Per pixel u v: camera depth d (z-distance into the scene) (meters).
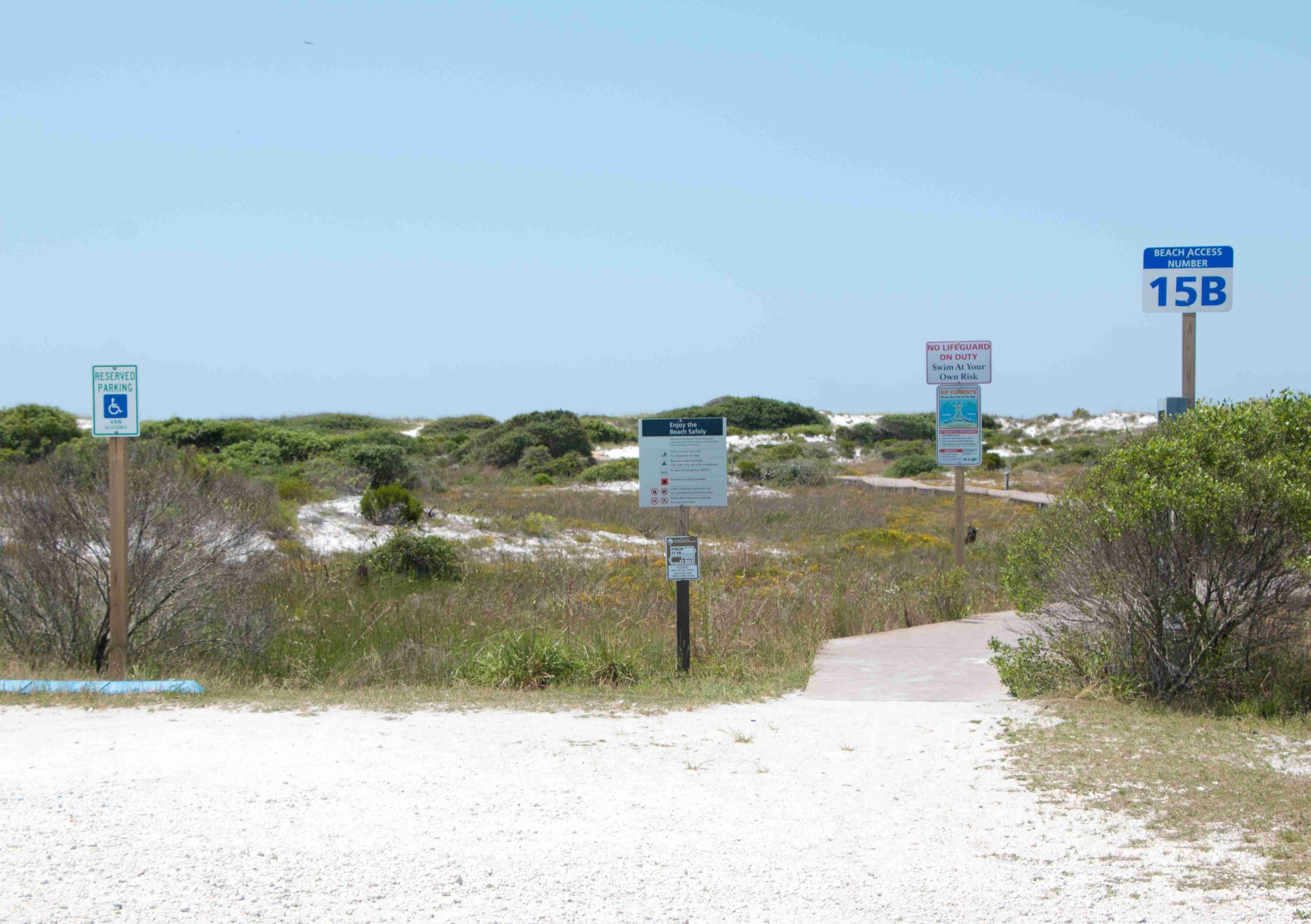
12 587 9.84
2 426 31.86
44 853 4.66
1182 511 7.55
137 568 9.90
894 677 9.34
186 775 5.94
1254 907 4.12
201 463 12.24
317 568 15.73
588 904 4.18
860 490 38.75
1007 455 57.75
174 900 4.17
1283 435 7.96
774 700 8.41
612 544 22.33
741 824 5.17
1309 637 8.34
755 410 74.00
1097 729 7.06
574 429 48.47
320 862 4.61
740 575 16.59
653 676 9.67
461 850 4.78
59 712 7.72
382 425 65.25
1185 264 9.05
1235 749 6.50
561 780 5.96
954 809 5.41
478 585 15.42
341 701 8.32
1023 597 8.98
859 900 4.21
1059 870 4.53
